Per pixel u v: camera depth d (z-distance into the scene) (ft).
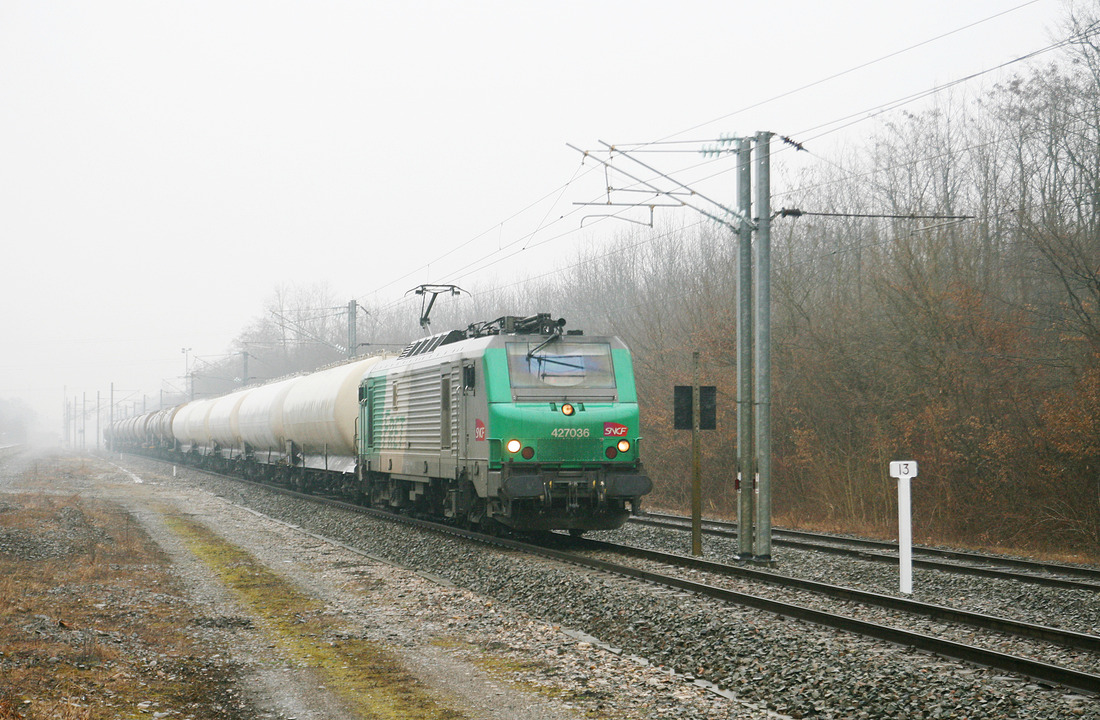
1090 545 63.77
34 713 22.80
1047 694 24.21
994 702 23.45
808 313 92.32
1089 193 75.87
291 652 31.04
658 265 147.74
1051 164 81.30
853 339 85.76
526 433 54.90
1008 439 70.23
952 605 40.27
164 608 38.50
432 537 61.11
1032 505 67.82
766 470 53.67
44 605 37.35
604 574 45.24
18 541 56.44
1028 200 81.51
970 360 74.59
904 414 78.23
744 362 54.90
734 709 24.21
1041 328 75.05
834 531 78.28
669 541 63.41
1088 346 67.26
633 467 57.11
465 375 58.44
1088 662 28.32
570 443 55.62
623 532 68.80
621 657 29.78
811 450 87.71
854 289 91.30
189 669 28.66
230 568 50.37
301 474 109.40
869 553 55.21
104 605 38.24
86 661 28.27
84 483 132.16
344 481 93.30
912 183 97.81
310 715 24.22
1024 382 72.13
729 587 42.27
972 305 74.23
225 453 151.33
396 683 27.14
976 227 84.23
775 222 102.47
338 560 53.52
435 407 64.75
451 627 34.96
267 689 26.61
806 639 30.32
